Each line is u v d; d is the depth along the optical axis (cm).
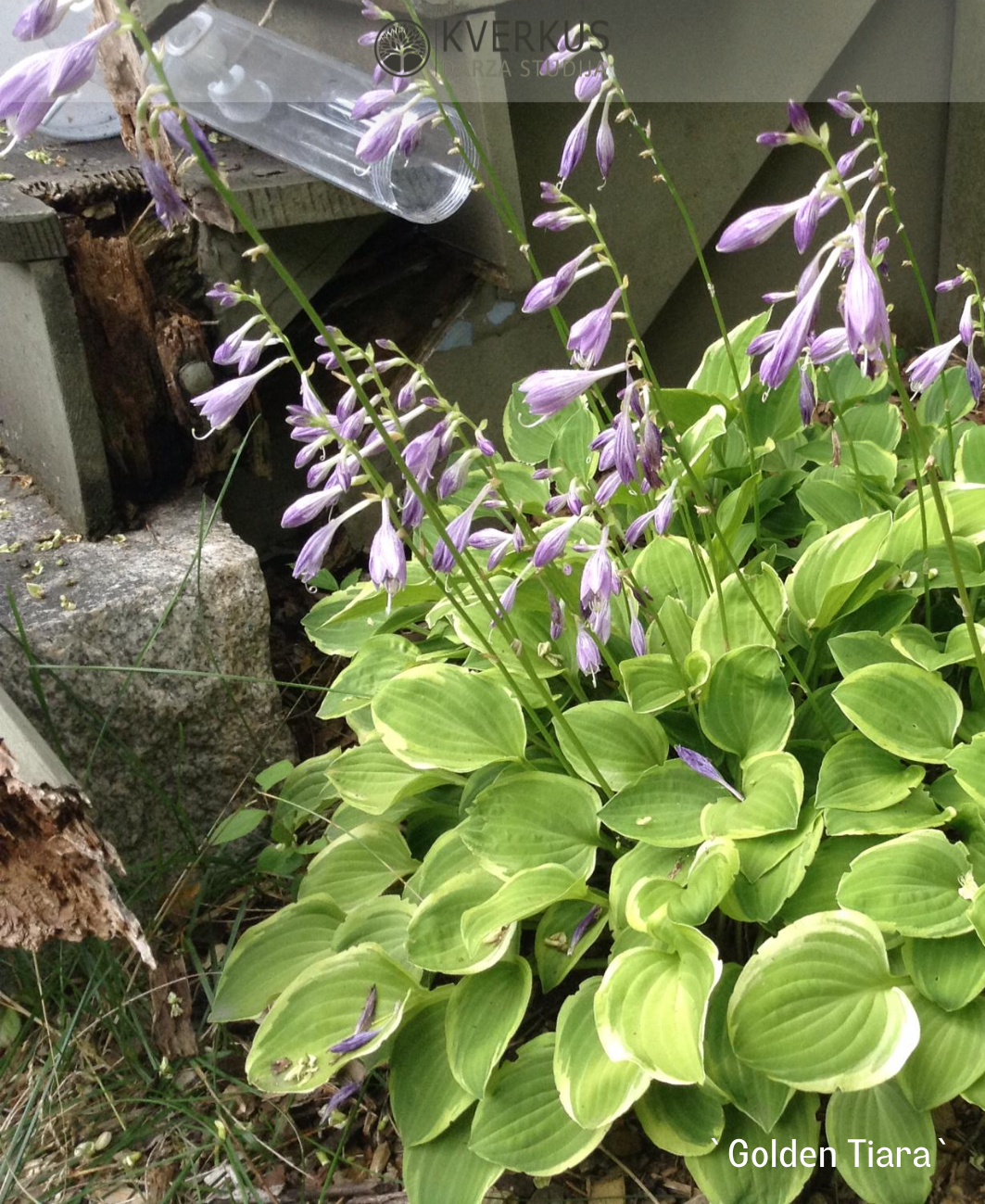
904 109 119
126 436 79
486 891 59
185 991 67
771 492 77
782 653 63
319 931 64
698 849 56
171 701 72
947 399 72
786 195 117
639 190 97
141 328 78
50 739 68
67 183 81
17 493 84
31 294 71
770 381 41
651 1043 49
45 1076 62
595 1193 57
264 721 77
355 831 68
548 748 63
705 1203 55
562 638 65
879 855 53
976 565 65
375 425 46
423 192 81
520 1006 56
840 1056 49
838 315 124
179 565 73
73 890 55
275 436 98
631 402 50
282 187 80
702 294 116
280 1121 61
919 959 51
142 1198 58
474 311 94
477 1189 53
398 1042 58
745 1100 51
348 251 88
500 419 98
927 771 62
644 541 78
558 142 92
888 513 63
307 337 96
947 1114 58
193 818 76
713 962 50
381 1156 59
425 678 63
